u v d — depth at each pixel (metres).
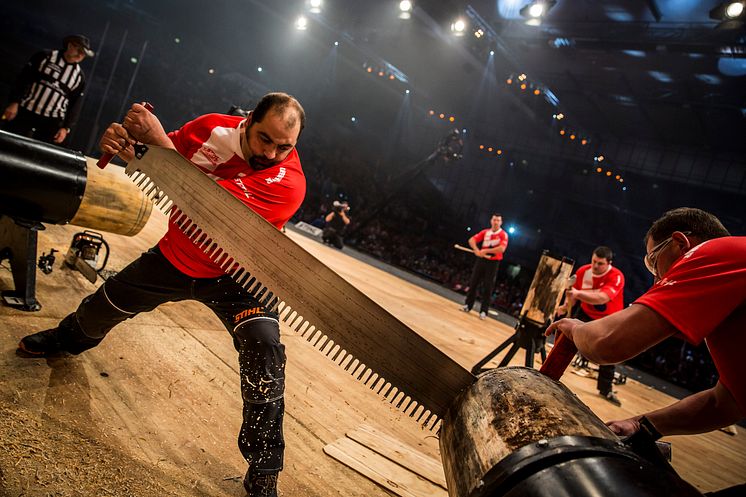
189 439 1.86
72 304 2.70
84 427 1.69
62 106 4.66
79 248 3.15
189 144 1.84
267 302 1.59
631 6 18.53
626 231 30.59
